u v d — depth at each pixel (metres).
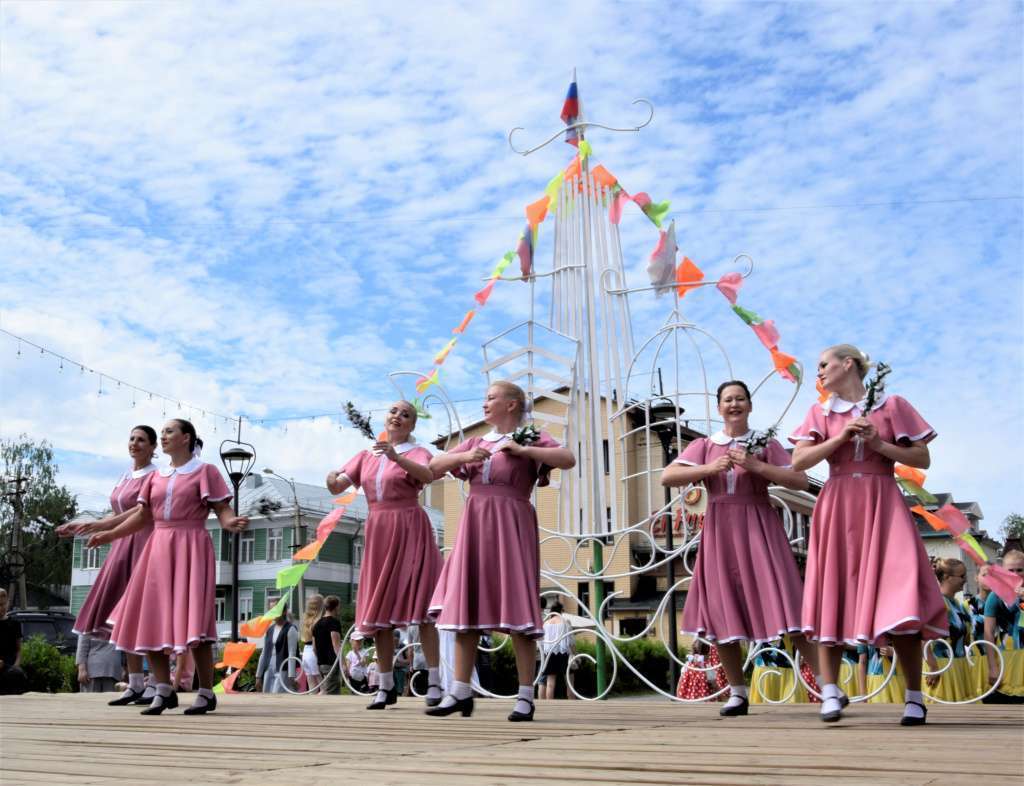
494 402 4.62
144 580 5.04
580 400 6.69
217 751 3.02
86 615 5.73
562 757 2.67
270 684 9.28
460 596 4.38
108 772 2.52
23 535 41.09
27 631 18.03
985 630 6.12
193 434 5.30
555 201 6.92
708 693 8.13
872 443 3.76
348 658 9.59
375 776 2.32
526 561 4.42
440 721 4.22
